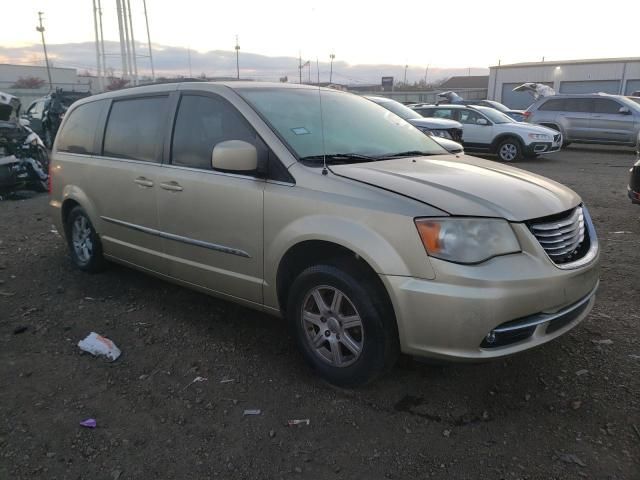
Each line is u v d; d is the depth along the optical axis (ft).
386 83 158.30
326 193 10.40
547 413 9.89
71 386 11.02
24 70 245.04
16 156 31.63
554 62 141.49
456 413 9.95
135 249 14.96
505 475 8.39
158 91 14.30
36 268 18.44
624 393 10.39
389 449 9.03
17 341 13.00
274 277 11.31
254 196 11.38
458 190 10.01
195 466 8.71
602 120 54.70
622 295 15.05
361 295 9.88
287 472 8.56
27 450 9.08
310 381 11.12
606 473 8.38
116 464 8.77
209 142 12.66
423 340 9.36
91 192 16.19
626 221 23.82
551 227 9.91
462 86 254.68
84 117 17.08
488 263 9.12
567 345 12.27
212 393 10.72
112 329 13.64
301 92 13.74
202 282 13.16
